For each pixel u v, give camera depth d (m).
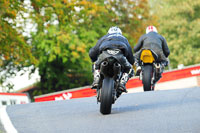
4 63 125.56
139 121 23.80
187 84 93.88
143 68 44.38
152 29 46.22
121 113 27.17
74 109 30.53
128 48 27.70
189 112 25.75
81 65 117.50
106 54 26.12
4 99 60.09
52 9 75.62
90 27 118.50
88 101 34.88
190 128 21.00
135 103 31.70
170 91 37.56
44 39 108.38
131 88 92.94
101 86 28.31
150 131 20.89
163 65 44.69
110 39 27.20
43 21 76.44
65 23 76.69
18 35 76.25
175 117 24.33
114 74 26.78
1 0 65.44
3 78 130.00
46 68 122.75
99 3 103.69
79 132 21.77
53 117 27.14
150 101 32.22
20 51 75.44
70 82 129.75
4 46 73.81
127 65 26.73
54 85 128.12
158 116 25.00
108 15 122.56
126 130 21.52
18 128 23.58
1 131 22.69
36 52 113.38
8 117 27.69
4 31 69.81
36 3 73.31
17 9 71.06
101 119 25.28
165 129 21.12
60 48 105.50
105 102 26.27
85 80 130.62
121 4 128.00
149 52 42.62
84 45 107.06
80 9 76.38
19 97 63.88
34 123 25.11
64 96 87.00
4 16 70.56
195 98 31.97
